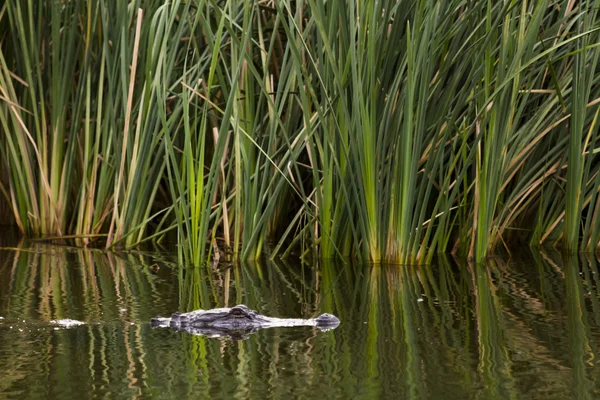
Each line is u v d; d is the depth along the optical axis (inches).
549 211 1029.8
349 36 881.5
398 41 885.2
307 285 812.6
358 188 912.9
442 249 959.0
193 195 893.8
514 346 577.6
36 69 1085.1
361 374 513.3
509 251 997.2
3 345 588.1
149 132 976.3
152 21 930.1
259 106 919.7
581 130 939.3
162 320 656.4
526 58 863.1
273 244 1044.5
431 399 467.8
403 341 593.3
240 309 647.8
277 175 972.6
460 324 645.3
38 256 986.1
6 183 1225.4
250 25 884.6
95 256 986.7
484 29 900.0
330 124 916.6
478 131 901.8
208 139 1101.1
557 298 740.0
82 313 690.8
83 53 1082.7
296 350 569.9
